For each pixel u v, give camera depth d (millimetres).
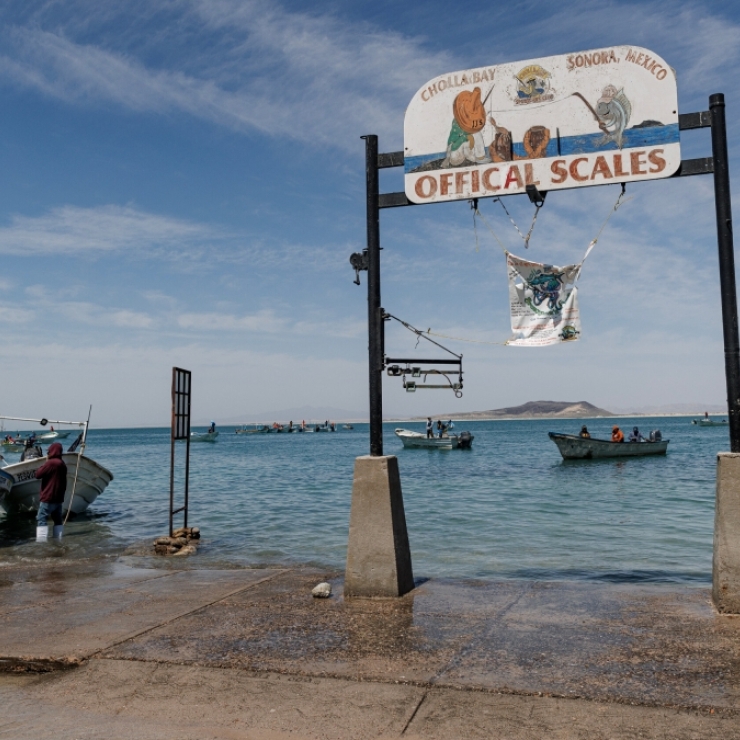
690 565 10328
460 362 7348
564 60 6730
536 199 6805
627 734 3508
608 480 26062
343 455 51656
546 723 3666
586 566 10289
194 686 4344
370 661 4645
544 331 6941
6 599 7344
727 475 5699
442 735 3584
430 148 7027
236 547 12391
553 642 4945
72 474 17188
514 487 24016
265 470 35906
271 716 3883
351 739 3590
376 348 6887
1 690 4535
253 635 5324
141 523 16281
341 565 10570
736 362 5902
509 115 6852
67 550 12477
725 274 5988
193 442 85312
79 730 3811
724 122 6242
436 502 19766
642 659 4539
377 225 7059
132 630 5602
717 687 4031
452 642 5000
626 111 6555
